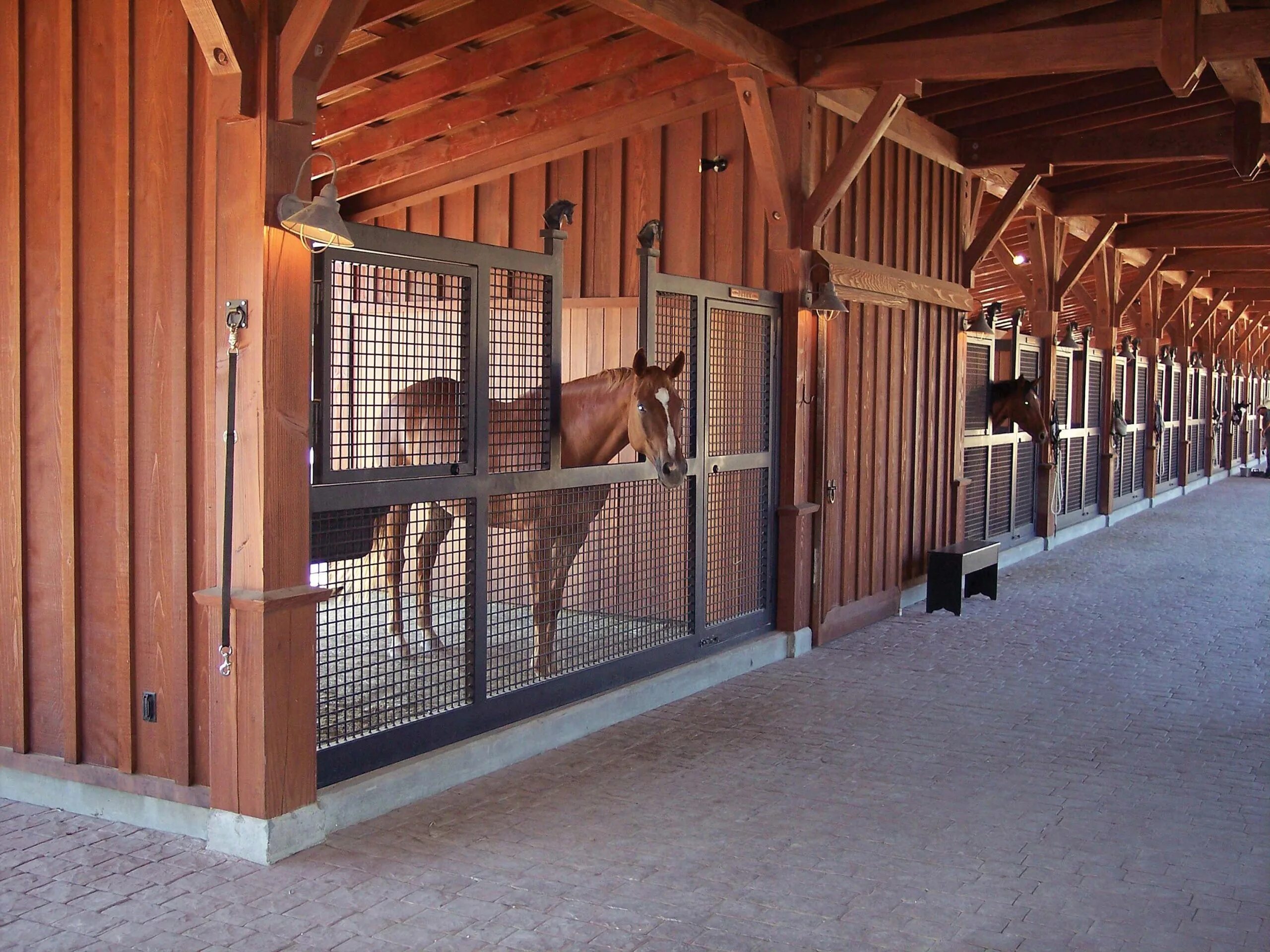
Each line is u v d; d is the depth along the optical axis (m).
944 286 8.98
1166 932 3.30
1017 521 11.66
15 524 4.14
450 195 8.08
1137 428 16.36
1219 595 9.24
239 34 3.48
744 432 6.58
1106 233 12.14
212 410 3.74
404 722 4.36
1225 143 8.39
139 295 3.85
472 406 4.54
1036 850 3.93
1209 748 5.15
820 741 5.18
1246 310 24.31
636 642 5.80
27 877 3.52
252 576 3.64
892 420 8.33
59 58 3.95
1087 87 8.44
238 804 3.69
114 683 4.00
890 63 6.36
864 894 3.53
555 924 3.28
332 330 3.96
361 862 3.69
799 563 6.95
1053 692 6.12
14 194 4.07
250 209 3.56
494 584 6.52
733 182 7.00
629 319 7.32
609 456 5.41
